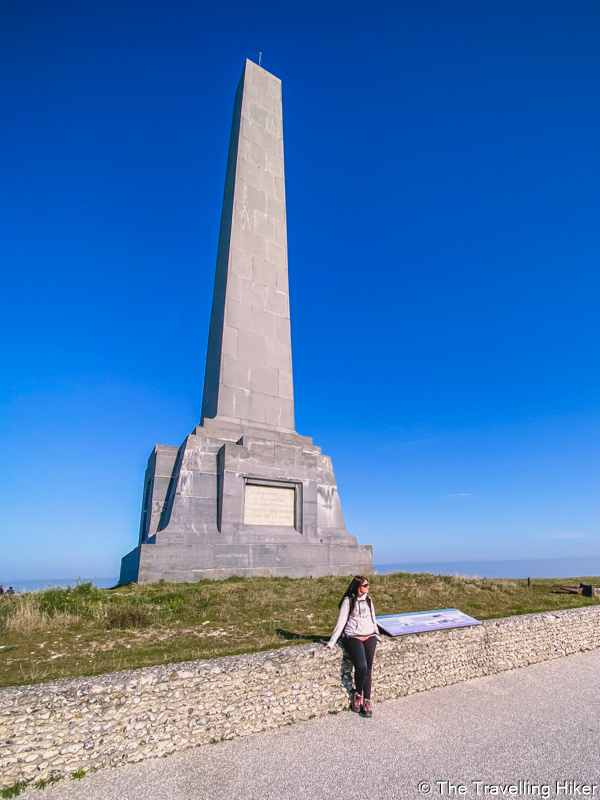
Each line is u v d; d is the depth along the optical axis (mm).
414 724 6883
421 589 15016
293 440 22188
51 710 5516
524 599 14852
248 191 25188
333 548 20188
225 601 12477
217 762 5730
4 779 5148
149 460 21766
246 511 19484
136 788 5195
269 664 6871
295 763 5734
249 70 27891
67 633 9633
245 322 23031
